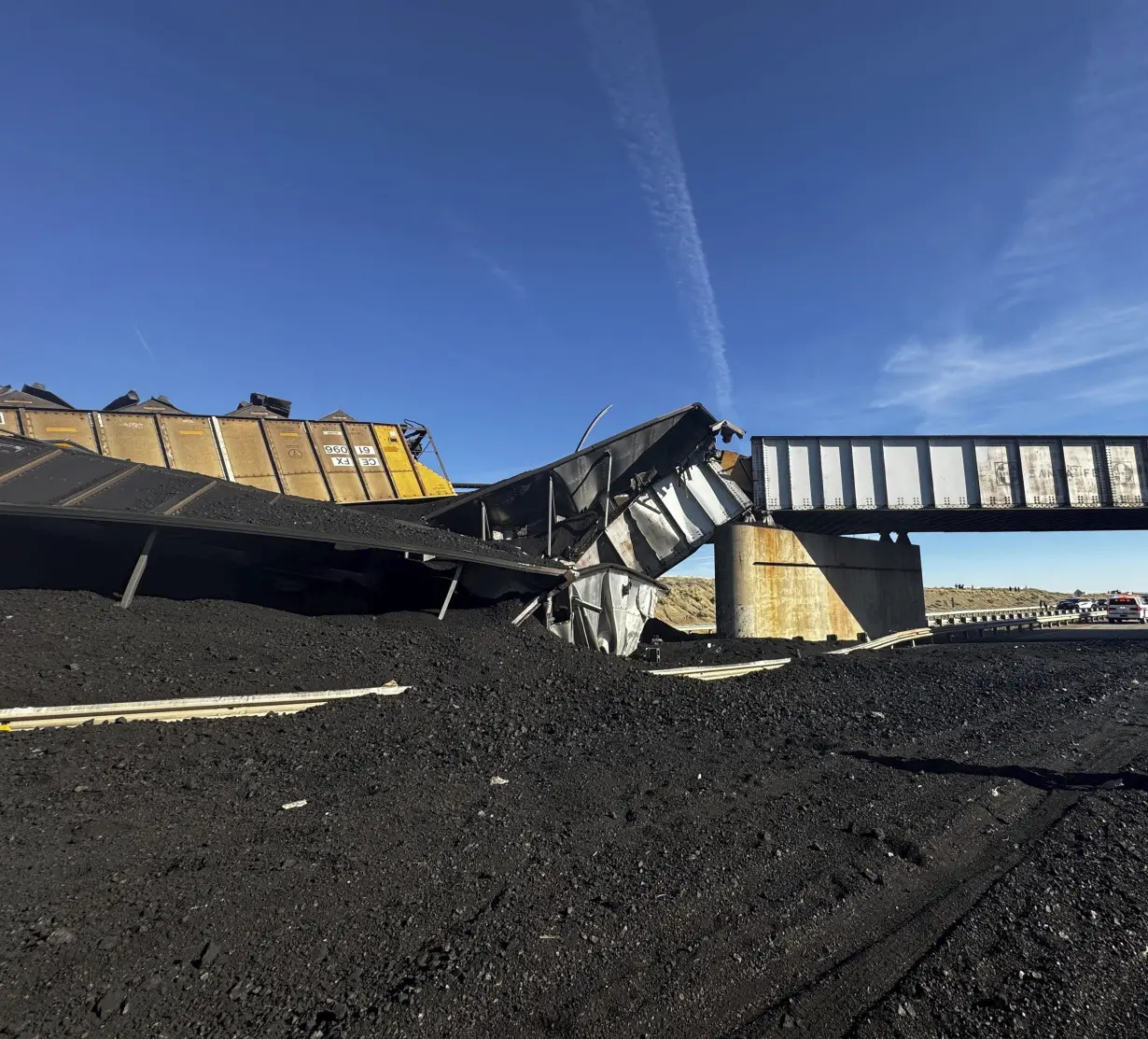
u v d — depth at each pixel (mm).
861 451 26047
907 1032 3066
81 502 10375
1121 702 11039
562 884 4461
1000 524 29625
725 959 3617
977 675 13812
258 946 3646
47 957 3449
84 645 8484
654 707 9664
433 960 3531
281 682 9047
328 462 20422
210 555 12039
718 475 22438
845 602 26562
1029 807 6082
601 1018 3121
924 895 4395
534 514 19188
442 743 7641
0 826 4898
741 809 5938
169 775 6172
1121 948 3795
